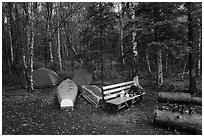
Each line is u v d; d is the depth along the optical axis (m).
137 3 11.86
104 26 12.34
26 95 10.84
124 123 6.68
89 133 5.92
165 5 10.20
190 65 10.14
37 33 17.88
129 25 11.51
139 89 9.63
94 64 13.27
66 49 23.86
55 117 7.33
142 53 12.33
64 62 21.52
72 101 8.34
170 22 9.80
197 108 8.02
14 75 15.94
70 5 17.92
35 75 12.85
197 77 14.92
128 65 14.77
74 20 20.45
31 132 6.01
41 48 22.17
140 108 8.26
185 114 6.16
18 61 17.59
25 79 12.65
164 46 9.96
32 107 8.64
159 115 6.27
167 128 6.14
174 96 8.80
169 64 18.53
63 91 9.55
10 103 9.27
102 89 8.30
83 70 13.82
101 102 8.66
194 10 9.30
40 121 6.94
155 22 10.69
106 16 12.28
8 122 6.84
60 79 15.05
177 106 7.74
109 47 16.25
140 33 11.73
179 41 9.80
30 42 11.59
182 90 10.69
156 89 11.41
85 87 10.85
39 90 12.14
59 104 8.84
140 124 6.57
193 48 9.94
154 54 12.83
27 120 7.03
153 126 6.38
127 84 10.15
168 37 10.84
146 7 11.01
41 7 19.42
